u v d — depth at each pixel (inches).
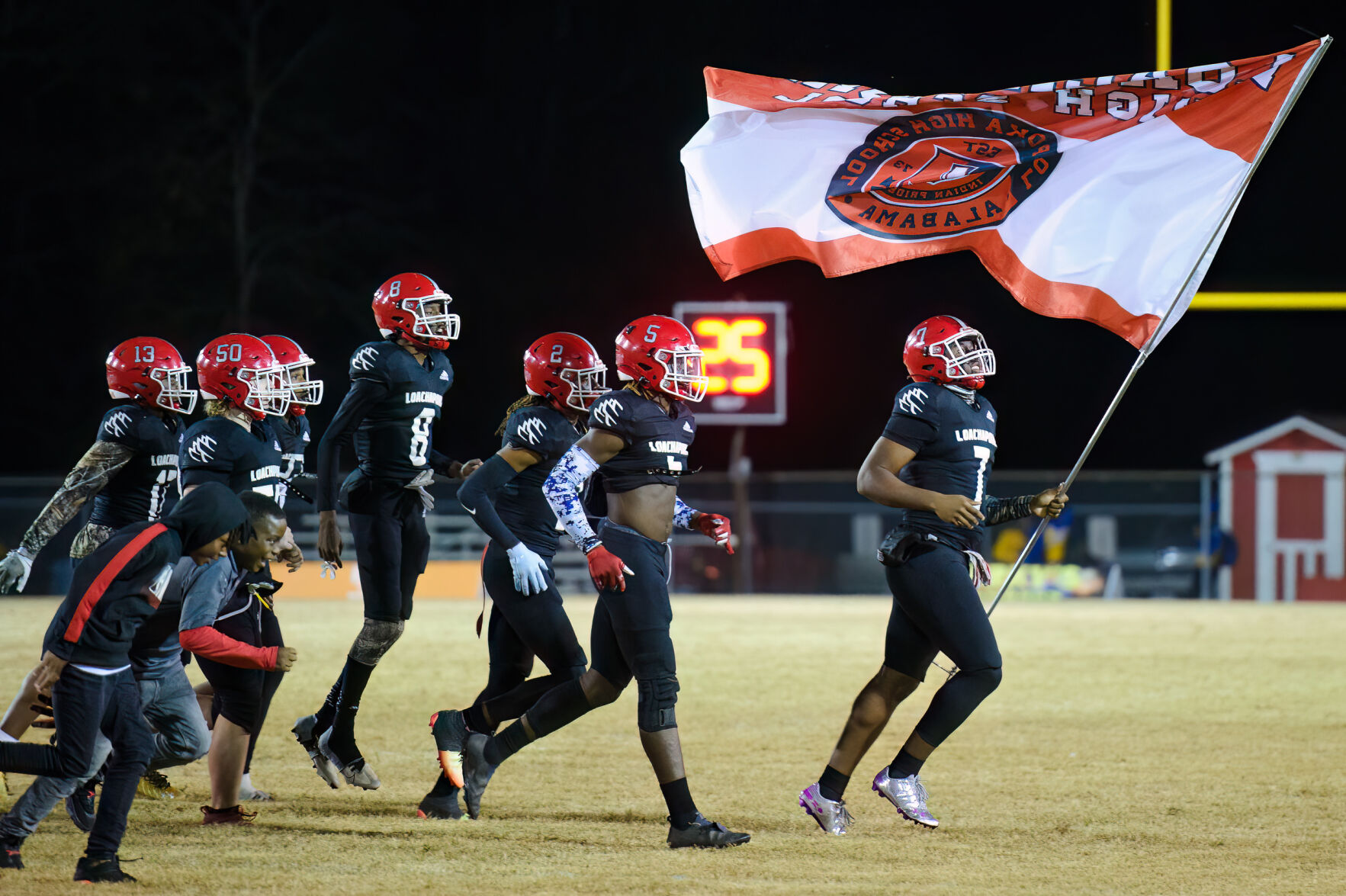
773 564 2401.6
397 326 763.4
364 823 684.7
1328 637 1659.7
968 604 655.8
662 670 641.0
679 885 565.9
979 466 676.7
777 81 772.0
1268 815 714.8
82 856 579.2
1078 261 740.7
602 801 745.6
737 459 2534.5
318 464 748.6
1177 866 606.5
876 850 634.2
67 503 745.0
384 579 757.3
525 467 687.1
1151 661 1412.4
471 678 1234.0
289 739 929.5
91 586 546.6
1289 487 2313.0
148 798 729.6
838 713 1067.3
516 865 598.9
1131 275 735.1
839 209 758.5
